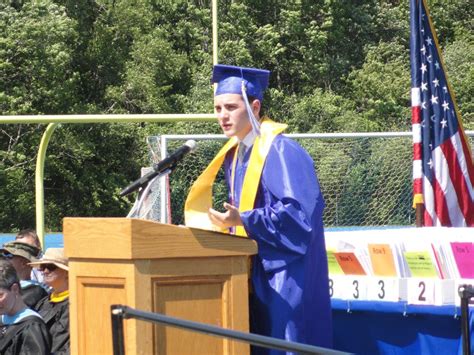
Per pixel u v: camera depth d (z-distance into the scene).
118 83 41.69
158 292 5.07
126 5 42.97
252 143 6.10
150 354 4.98
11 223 37.09
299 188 5.71
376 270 6.63
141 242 4.97
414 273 6.45
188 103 41.25
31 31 38.31
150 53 41.75
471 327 6.02
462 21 47.59
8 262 6.92
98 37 41.72
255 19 45.84
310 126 41.25
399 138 13.60
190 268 5.14
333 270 6.95
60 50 39.09
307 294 5.71
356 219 13.69
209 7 46.47
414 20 9.71
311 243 5.70
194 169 13.59
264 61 44.75
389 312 6.43
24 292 8.20
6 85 38.62
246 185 5.91
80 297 5.19
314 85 45.00
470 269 6.25
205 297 5.22
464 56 43.91
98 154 38.84
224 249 5.22
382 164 13.70
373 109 42.50
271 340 4.25
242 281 5.31
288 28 45.16
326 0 45.78
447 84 9.70
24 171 37.31
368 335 6.63
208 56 43.03
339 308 6.77
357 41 46.88
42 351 6.60
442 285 6.15
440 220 9.55
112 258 5.03
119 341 4.20
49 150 37.41
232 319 5.26
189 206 6.25
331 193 13.76
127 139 39.28
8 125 37.25
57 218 37.81
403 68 44.44
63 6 41.56
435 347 6.25
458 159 9.63
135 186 5.63
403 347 6.42
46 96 39.00
